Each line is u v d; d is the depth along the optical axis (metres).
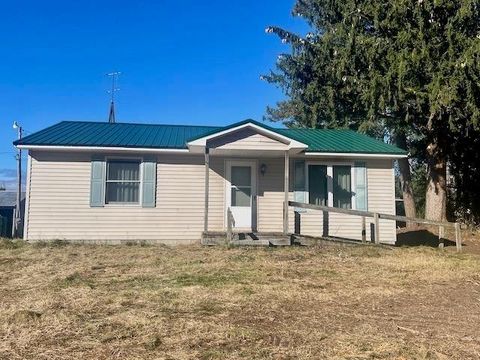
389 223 16.17
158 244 14.71
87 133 15.99
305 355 5.03
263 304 7.21
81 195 14.91
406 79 17.06
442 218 19.80
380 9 17.66
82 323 6.03
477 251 14.82
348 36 18.62
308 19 23.53
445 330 6.10
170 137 16.25
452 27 16.19
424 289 8.65
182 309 6.80
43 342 5.32
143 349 5.14
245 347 5.26
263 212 15.88
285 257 12.16
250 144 14.20
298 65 22.64
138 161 15.31
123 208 15.10
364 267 10.90
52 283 8.55
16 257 11.78
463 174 22.45
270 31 22.05
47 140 14.58
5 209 33.41
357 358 4.98
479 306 7.45
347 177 16.19
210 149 14.21
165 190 15.38
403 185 22.62
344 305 7.33
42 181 14.76
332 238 15.40
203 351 5.10
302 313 6.78
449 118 17.17
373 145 16.45
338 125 22.12
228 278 9.22
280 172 16.03
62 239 14.69
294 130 18.83
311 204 15.77
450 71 16.11
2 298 7.39
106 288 8.20
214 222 15.63
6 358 4.83
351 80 19.19
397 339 5.65
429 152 19.88
